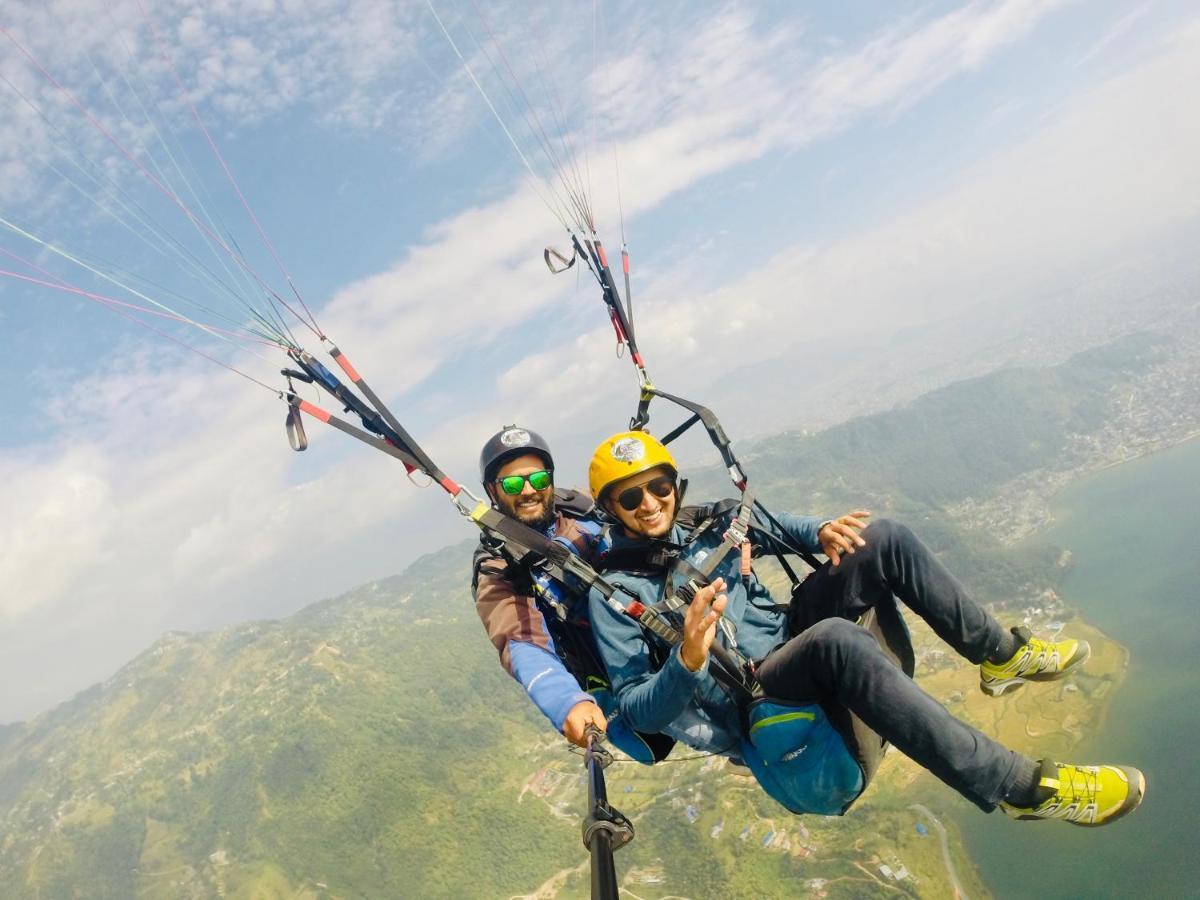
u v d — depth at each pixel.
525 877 122.06
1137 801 2.81
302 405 3.87
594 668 3.91
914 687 2.92
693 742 3.48
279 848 165.62
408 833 149.50
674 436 4.29
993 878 61.06
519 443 4.13
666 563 3.72
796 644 3.18
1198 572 93.50
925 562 3.49
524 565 3.72
